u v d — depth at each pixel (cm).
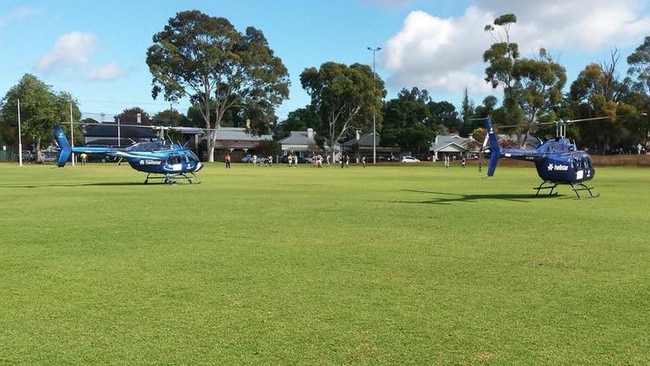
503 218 1324
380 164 7194
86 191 2283
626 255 850
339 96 7806
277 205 1666
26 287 664
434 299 606
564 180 1966
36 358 444
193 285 671
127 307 580
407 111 10381
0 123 8219
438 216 1367
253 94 8088
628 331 501
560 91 6931
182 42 7662
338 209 1542
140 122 10744
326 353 453
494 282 680
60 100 7956
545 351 455
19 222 1264
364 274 727
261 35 8081
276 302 598
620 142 8075
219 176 3747
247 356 447
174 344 474
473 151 9206
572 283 674
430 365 428
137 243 973
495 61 6975
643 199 1861
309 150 10138
